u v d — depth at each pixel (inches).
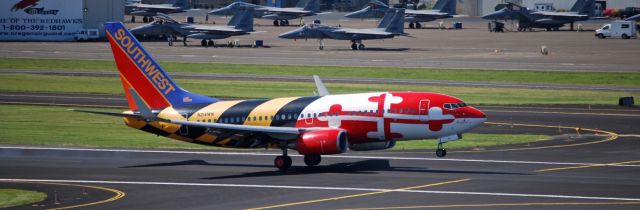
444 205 6801.2
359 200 7057.1
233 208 6791.3
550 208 6668.3
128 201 7126.0
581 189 7465.6
